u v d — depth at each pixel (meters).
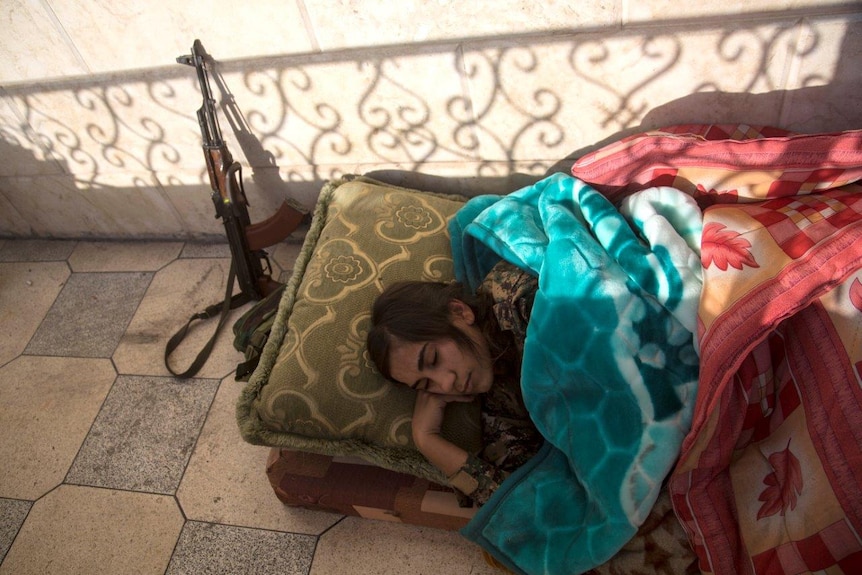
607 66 1.34
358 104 1.55
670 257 1.15
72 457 1.67
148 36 1.47
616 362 1.11
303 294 1.46
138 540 1.49
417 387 1.21
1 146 1.90
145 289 2.04
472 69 1.41
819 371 1.00
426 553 1.37
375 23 1.36
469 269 1.46
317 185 1.82
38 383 1.84
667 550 1.12
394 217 1.57
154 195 1.98
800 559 0.96
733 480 1.08
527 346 1.20
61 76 1.61
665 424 1.08
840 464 0.94
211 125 1.54
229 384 1.75
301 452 1.42
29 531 1.54
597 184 1.38
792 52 1.24
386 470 1.36
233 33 1.43
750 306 1.03
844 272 1.00
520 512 1.17
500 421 1.28
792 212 1.13
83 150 1.85
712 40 1.25
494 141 1.57
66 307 2.04
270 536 1.45
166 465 1.61
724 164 1.24
